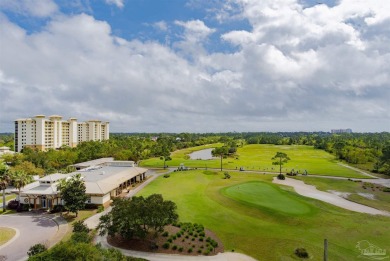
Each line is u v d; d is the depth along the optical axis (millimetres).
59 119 196250
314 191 81438
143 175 100812
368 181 99438
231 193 69438
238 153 195000
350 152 154000
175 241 41781
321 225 49031
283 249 39656
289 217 51844
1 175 63125
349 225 49344
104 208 63312
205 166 131500
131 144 181500
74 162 130000
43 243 43094
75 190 56312
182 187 81438
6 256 39094
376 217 54625
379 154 155875
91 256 25078
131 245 40781
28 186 66688
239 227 48438
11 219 55781
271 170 121500
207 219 52406
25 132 177125
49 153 129375
